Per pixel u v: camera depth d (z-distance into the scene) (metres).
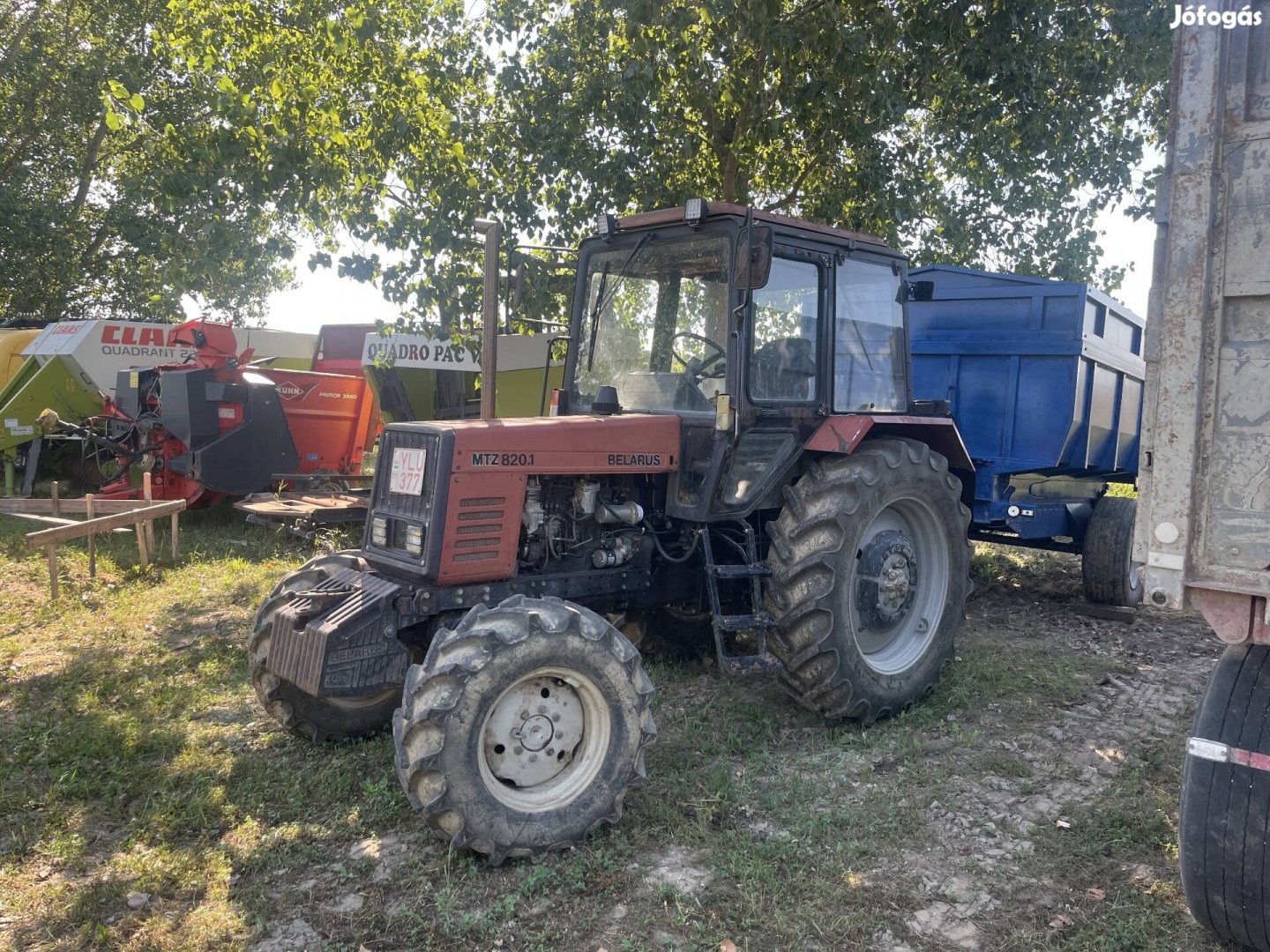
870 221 9.19
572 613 3.61
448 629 3.59
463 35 8.59
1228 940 2.89
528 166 8.52
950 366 7.15
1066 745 4.53
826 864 3.38
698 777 4.07
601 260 5.12
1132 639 6.47
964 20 8.34
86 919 3.03
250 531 9.58
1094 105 9.32
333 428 10.66
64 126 19.81
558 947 2.94
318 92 7.91
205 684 5.15
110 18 19.14
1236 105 2.46
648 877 3.33
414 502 4.00
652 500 4.77
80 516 8.69
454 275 8.12
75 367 11.29
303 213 7.93
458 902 3.15
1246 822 2.66
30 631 6.18
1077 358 6.42
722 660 4.41
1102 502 7.29
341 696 3.84
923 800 3.90
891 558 4.93
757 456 4.64
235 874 3.32
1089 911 3.13
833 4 8.04
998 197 9.91
